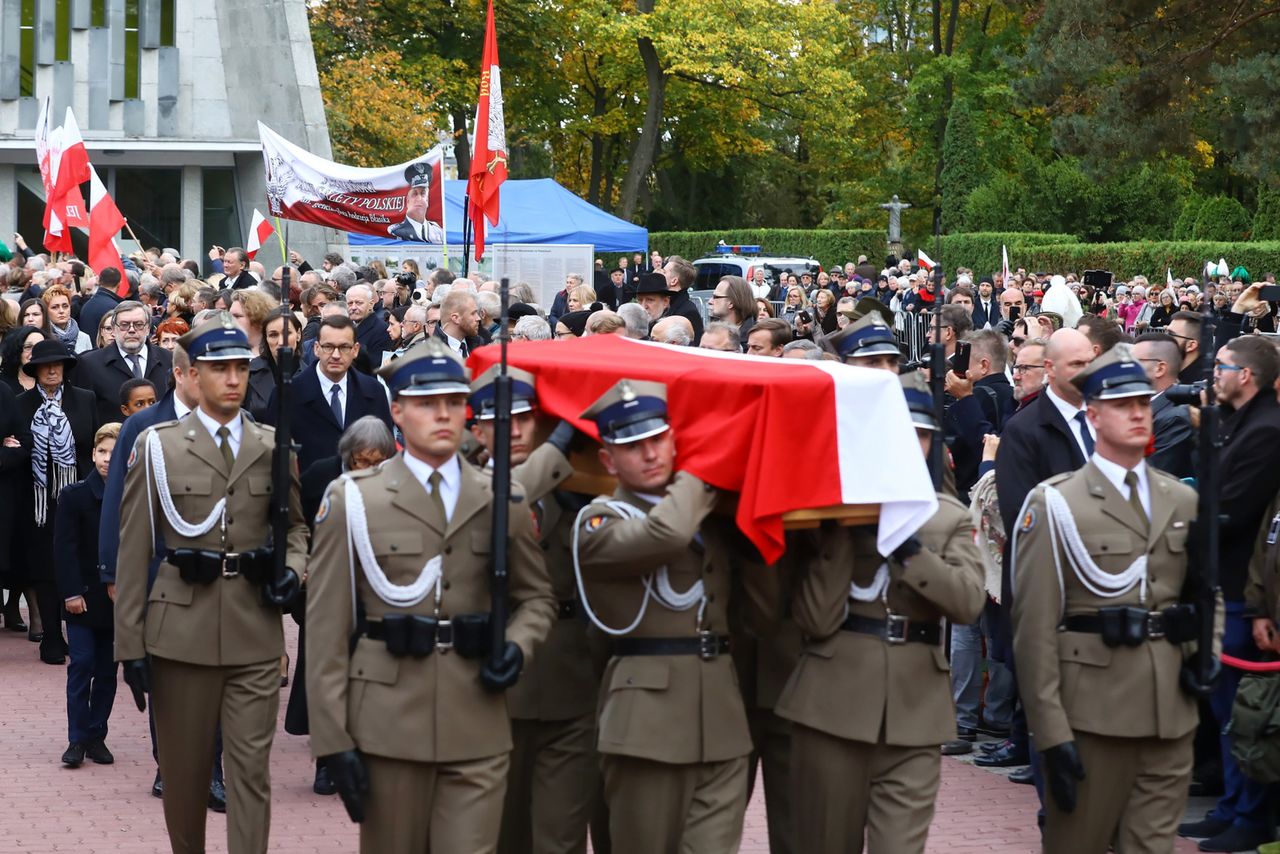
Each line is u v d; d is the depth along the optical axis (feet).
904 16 217.36
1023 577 21.53
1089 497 21.39
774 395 19.89
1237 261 138.51
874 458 20.24
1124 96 130.93
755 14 177.88
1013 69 142.61
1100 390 21.20
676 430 20.45
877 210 208.44
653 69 182.80
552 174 217.36
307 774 32.32
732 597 22.06
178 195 120.16
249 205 121.08
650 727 20.10
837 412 20.13
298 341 33.58
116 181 119.14
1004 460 27.73
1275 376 26.84
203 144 117.70
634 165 184.03
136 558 24.58
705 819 20.54
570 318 46.60
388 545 19.72
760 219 230.07
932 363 22.74
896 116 214.07
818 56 182.50
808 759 21.42
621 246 105.29
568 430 21.53
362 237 100.53
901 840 20.92
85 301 60.90
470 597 19.98
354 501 19.83
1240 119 126.00
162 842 28.09
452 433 19.85
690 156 204.64
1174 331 32.37
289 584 24.62
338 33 170.19
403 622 19.65
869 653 21.11
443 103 184.14
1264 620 26.18
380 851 19.89
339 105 150.20
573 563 21.53
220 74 120.26
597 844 23.82
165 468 24.54
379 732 19.57
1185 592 21.63
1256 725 25.18
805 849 21.70
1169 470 29.19
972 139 185.06
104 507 28.94
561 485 22.08
